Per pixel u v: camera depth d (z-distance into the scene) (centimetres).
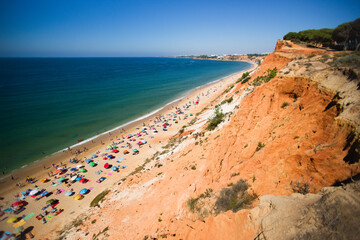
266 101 1584
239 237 670
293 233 491
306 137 934
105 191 2778
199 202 1271
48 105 6962
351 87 884
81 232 2003
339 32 3597
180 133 4406
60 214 2570
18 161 3734
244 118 1761
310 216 502
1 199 2873
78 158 3922
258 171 1065
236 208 888
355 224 415
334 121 798
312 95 1116
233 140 1700
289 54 3731
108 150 4206
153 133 4956
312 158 797
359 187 493
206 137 2670
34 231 2341
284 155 962
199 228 951
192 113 6319
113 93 9044
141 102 7694
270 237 524
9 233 2292
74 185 3161
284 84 1440
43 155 3962
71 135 4822
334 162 711
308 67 1364
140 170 3016
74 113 6266
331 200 496
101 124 5531
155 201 1814
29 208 2706
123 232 1630
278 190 834
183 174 1950
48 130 4988
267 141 1295
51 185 3164
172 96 8669
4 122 5375
